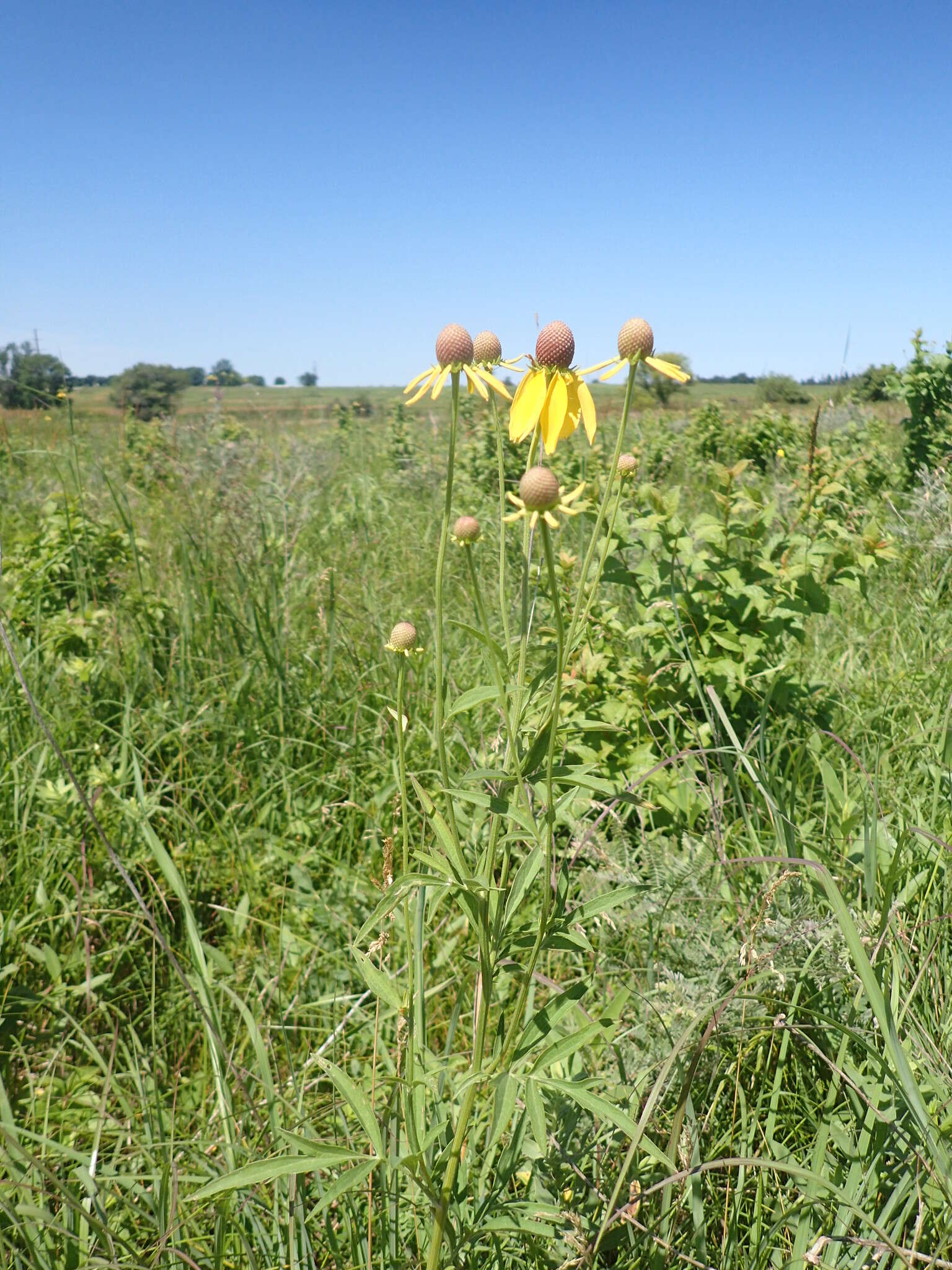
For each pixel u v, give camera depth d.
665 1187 1.76
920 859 2.52
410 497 9.74
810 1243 1.69
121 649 4.18
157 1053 2.54
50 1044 2.54
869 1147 1.78
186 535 5.36
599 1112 1.47
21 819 3.23
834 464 6.91
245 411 13.34
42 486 7.32
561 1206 1.70
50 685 3.96
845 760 3.34
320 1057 2.25
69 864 3.05
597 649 3.63
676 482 8.90
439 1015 2.59
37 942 2.88
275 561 5.32
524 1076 1.50
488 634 1.52
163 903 2.94
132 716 3.88
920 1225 1.61
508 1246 1.77
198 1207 1.87
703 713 3.56
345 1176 1.48
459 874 1.55
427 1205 1.72
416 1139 1.59
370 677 4.30
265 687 4.16
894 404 12.52
